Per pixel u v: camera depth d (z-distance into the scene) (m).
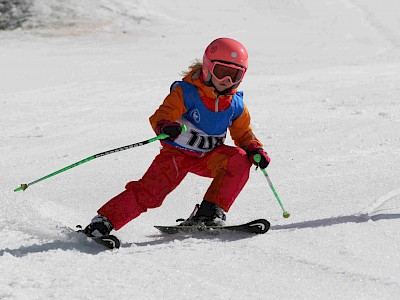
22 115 42.06
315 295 10.91
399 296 10.67
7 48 82.94
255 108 41.22
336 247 13.62
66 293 11.06
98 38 91.69
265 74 63.34
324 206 17.91
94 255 13.87
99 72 65.38
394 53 81.62
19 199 19.62
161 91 52.41
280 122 35.06
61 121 39.12
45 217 17.61
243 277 12.05
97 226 15.05
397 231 14.62
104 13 102.88
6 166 26.36
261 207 18.58
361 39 92.75
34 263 13.10
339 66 69.06
